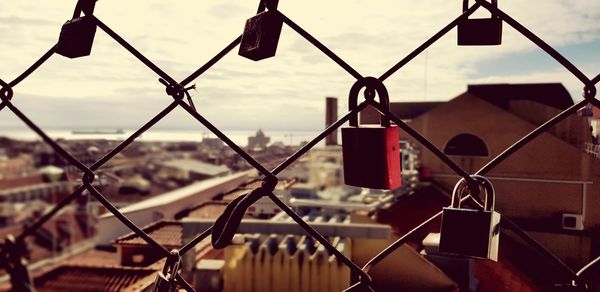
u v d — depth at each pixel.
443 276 5.03
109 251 19.44
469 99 9.02
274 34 1.10
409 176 8.75
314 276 5.98
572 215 6.04
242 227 6.38
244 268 6.22
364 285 1.21
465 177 1.12
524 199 6.67
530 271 5.42
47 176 29.55
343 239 6.09
